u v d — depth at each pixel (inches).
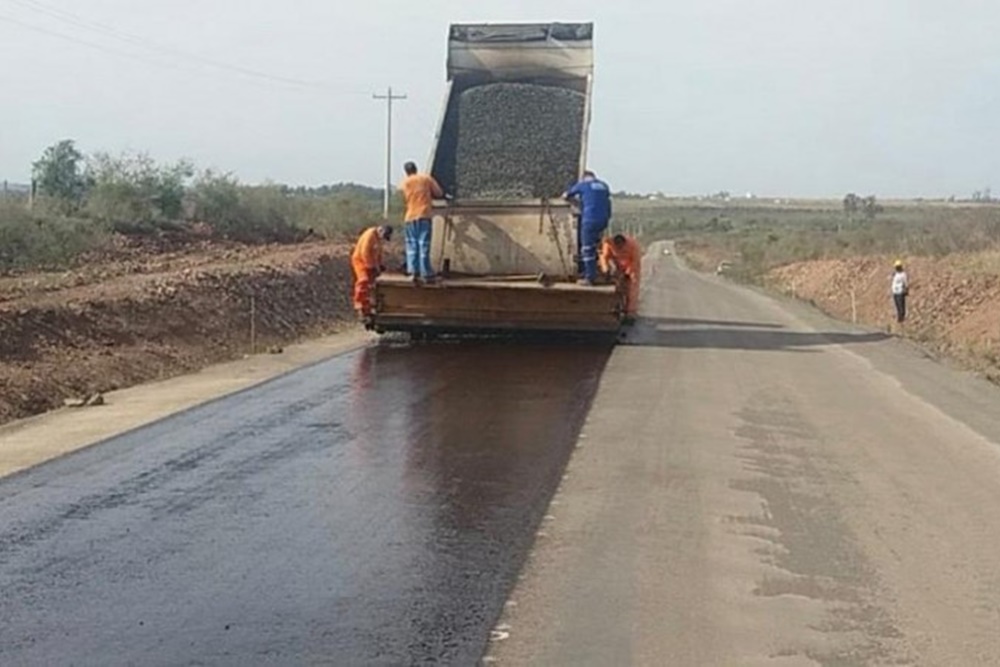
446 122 1020.5
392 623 313.3
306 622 313.1
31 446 537.6
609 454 531.5
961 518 435.5
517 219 950.4
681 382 765.9
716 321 1317.7
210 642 298.5
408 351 895.7
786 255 3329.2
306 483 463.8
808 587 350.9
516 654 294.0
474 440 554.6
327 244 1996.8
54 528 398.3
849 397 731.4
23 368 729.0
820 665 291.0
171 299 1008.2
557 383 741.3
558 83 1034.7
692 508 439.5
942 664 293.1
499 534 398.0
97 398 681.0
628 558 374.6
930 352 1075.3
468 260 957.8
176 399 674.8
